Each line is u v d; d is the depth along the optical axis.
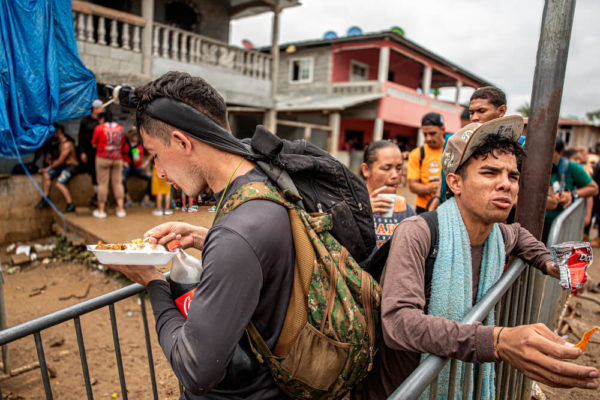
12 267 5.73
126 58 7.61
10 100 3.99
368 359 1.15
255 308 0.96
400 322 1.12
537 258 1.66
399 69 21.78
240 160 1.10
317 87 18.38
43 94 4.22
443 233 1.37
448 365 1.41
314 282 1.05
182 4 11.04
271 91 10.77
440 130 3.89
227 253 0.92
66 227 6.61
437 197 3.29
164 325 1.10
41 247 6.30
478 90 2.67
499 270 1.51
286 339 1.04
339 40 16.83
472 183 1.32
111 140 6.57
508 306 1.68
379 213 2.22
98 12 7.04
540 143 1.99
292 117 18.02
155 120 1.07
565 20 1.89
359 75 19.91
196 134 1.05
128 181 8.20
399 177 2.49
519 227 1.79
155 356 3.77
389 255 1.33
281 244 1.00
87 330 4.21
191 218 1.26
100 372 3.50
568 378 0.88
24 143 4.17
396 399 0.97
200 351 0.90
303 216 1.07
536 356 0.91
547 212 3.81
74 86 4.57
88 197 7.54
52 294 5.06
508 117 1.26
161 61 8.19
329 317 1.05
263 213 0.99
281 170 1.09
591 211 6.82
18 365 3.55
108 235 5.77
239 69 10.02
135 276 1.27
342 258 1.13
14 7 3.88
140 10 10.20
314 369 1.05
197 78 1.09
